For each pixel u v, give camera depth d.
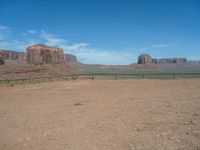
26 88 29.11
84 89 23.94
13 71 78.69
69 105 14.23
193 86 20.50
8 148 7.11
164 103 12.62
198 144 6.44
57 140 7.57
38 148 7.00
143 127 8.30
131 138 7.27
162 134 7.41
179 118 9.17
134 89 21.30
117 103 13.84
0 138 8.06
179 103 12.29
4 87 32.09
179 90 18.25
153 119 9.28
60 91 23.27
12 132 8.71
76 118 10.36
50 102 16.09
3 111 13.41
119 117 10.03
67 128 8.83
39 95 20.94
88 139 7.47
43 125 9.49
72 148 6.82
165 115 9.80
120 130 8.15
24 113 12.37
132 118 9.70
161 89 19.88
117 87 24.11
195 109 10.53
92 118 10.17
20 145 7.31
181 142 6.65
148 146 6.54
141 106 12.23
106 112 11.29
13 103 16.75
